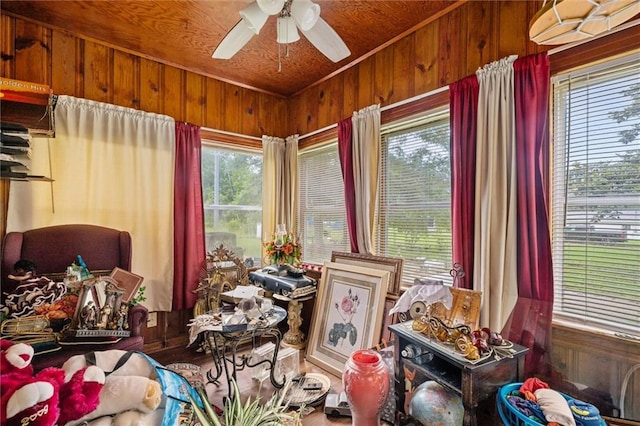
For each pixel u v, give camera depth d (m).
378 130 2.63
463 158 2.01
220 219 3.40
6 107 1.95
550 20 1.20
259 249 3.66
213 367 2.54
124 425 0.91
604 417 1.44
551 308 1.66
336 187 3.25
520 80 1.78
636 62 1.50
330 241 3.30
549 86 1.71
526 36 1.83
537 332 1.67
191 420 1.19
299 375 2.25
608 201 1.59
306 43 2.60
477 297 1.63
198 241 3.09
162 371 1.10
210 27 2.45
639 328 1.49
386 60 2.66
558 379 1.60
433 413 1.45
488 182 1.86
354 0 2.10
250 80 3.33
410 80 2.46
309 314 3.22
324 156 3.40
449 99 2.17
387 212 2.71
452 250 2.11
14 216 2.29
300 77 3.25
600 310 1.61
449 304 1.63
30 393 0.80
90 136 2.58
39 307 1.88
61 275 2.24
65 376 0.95
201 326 1.87
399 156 2.64
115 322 1.95
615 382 1.48
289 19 1.86
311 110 3.48
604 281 1.60
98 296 1.93
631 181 1.52
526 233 1.73
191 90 3.13
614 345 1.51
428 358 1.65
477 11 2.05
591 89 1.65
